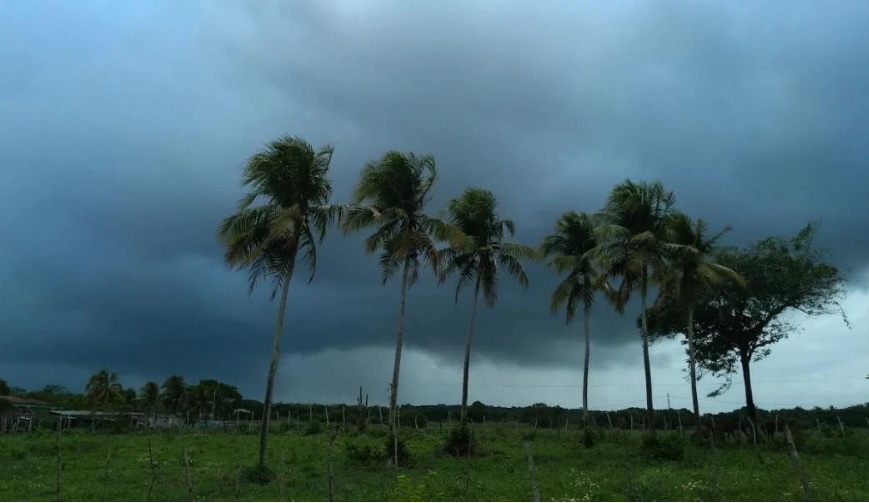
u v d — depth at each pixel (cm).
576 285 4012
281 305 2338
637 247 3334
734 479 2045
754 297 3988
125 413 6569
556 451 3228
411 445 3416
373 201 2808
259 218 2355
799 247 3997
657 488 1834
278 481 2078
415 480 2067
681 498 1716
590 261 3775
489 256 3338
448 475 2244
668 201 3391
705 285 3431
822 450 3356
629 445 3406
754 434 3622
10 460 2822
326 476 2183
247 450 3234
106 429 5266
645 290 3394
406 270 2836
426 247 2842
